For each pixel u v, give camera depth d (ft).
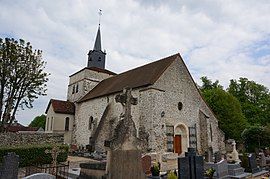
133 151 24.21
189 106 65.41
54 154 41.16
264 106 108.27
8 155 22.24
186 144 61.57
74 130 86.38
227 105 94.94
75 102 92.73
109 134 63.52
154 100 55.98
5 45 62.75
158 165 35.47
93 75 98.27
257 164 49.70
